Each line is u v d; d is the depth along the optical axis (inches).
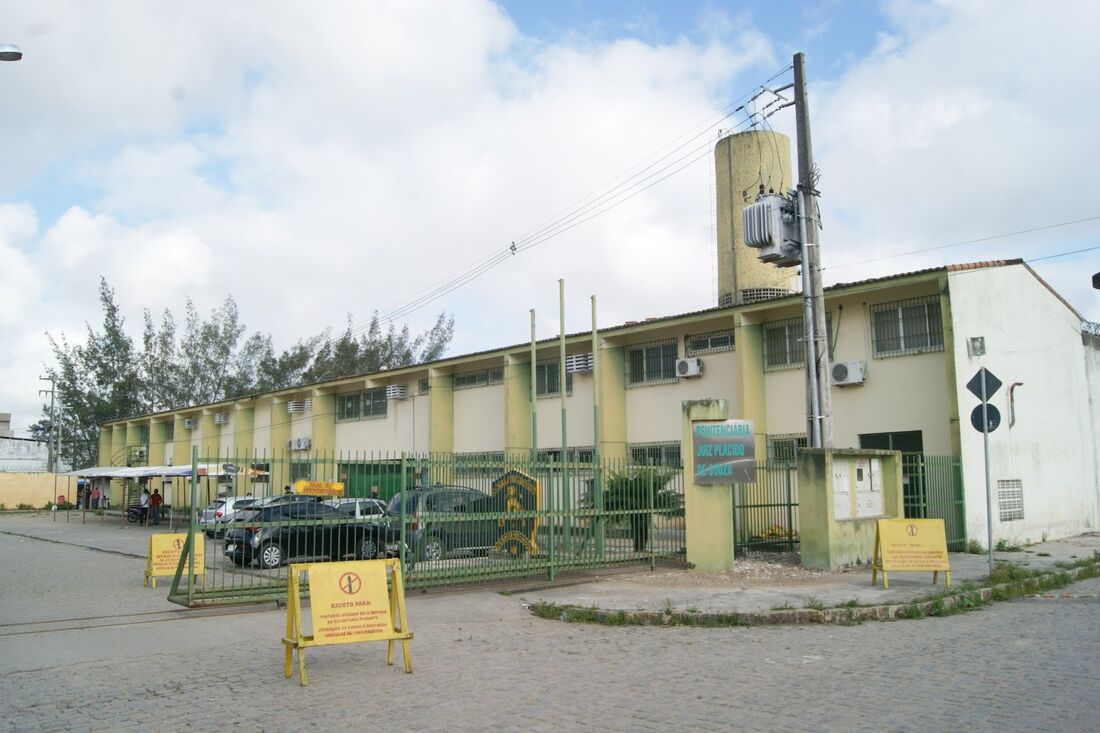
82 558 846.5
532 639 396.2
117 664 339.6
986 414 588.4
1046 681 297.1
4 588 587.5
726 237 1274.6
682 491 662.5
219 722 260.2
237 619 436.8
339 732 247.8
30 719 265.6
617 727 248.7
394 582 335.0
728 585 553.0
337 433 1684.3
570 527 597.6
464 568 542.3
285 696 290.0
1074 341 1045.8
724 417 639.1
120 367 2802.7
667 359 1085.8
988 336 841.5
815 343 708.7
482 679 313.1
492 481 562.9
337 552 503.2
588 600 483.5
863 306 895.7
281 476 582.9
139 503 1630.2
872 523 676.1
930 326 847.1
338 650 366.6
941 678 303.9
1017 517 850.8
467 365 1371.8
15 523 1668.3
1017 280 912.9
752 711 262.8
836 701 273.1
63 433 3011.8
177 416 2198.6
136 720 263.7
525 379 1263.5
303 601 486.3
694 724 249.9
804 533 638.5
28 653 358.9
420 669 331.0
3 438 2817.4
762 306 936.9
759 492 719.1
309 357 2883.9
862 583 555.8
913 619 448.1
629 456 1111.0
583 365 1144.8
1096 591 544.1
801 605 458.6
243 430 1888.5
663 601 478.3
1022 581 553.0
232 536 513.0
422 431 1459.2
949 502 756.0
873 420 879.7
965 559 693.3
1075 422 1015.6
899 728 242.1
